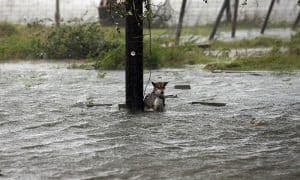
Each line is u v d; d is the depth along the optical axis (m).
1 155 15.55
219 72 30.17
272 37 43.09
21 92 24.47
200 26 49.47
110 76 28.59
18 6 57.03
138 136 17.30
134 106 20.44
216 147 16.23
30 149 16.11
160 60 31.92
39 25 42.56
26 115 20.14
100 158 15.25
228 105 21.64
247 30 49.28
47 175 13.98
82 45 35.59
